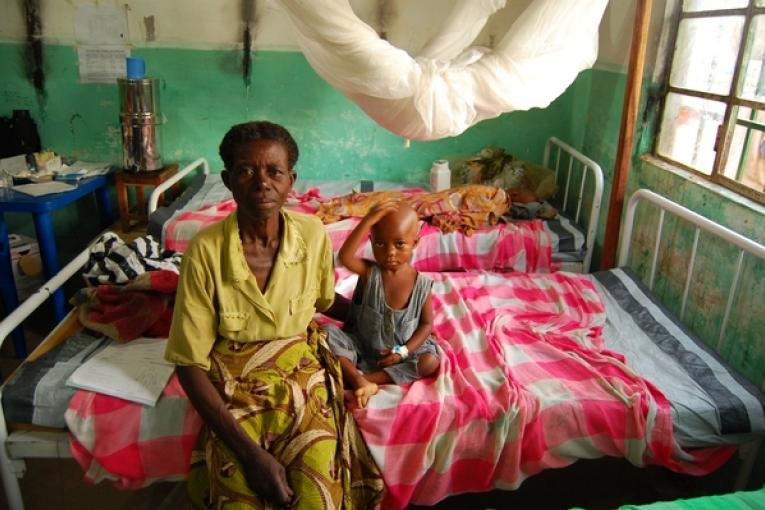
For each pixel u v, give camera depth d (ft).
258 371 4.71
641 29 7.63
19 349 8.95
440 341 6.19
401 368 5.57
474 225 9.28
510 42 8.14
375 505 4.98
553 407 5.37
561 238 9.29
